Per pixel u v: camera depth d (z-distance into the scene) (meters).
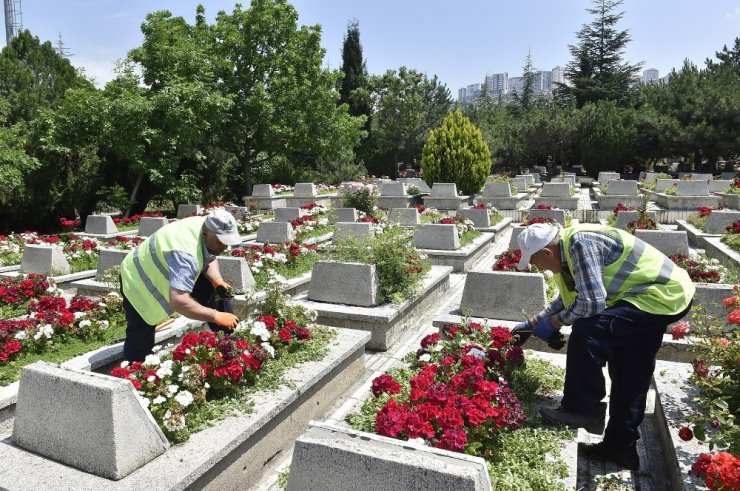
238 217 16.78
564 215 14.13
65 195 18.14
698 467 2.83
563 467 3.17
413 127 38.66
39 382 3.19
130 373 3.61
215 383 3.84
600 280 3.31
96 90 19.86
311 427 2.76
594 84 45.50
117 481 2.91
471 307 5.90
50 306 5.79
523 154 39.41
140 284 4.12
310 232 12.59
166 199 22.02
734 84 35.22
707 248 11.14
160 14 20.97
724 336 3.98
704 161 39.09
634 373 3.43
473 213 13.70
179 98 19.22
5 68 21.97
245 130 24.84
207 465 3.14
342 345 5.07
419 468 2.34
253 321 4.69
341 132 26.59
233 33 24.02
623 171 38.38
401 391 4.00
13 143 17.09
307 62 25.41
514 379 4.23
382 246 6.92
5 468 3.03
